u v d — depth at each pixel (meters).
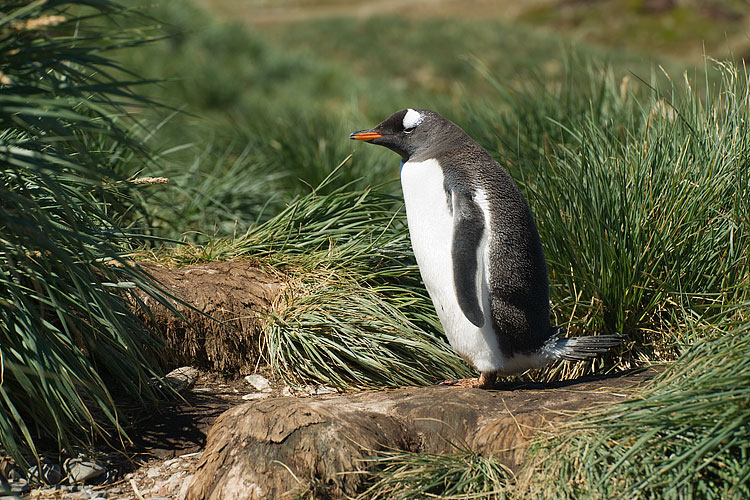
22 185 3.31
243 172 7.36
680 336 4.32
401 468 3.34
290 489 3.25
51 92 3.29
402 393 4.00
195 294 4.89
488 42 27.44
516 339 3.92
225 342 4.86
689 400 3.05
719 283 4.55
